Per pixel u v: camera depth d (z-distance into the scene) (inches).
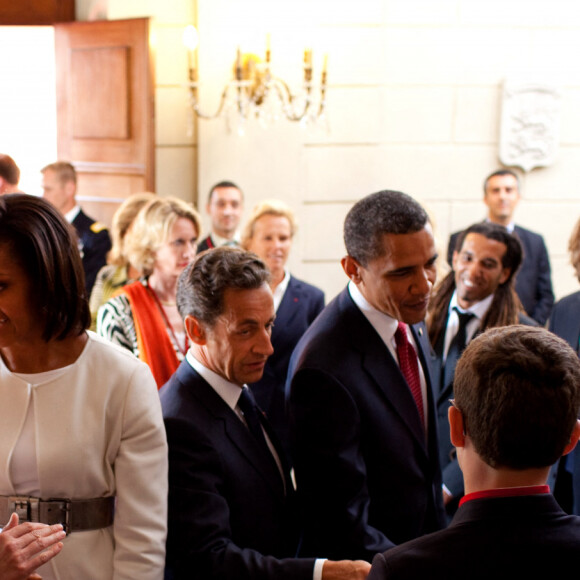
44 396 54.7
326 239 203.8
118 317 98.1
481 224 101.7
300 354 69.3
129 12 196.1
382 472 68.0
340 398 65.9
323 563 57.4
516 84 203.5
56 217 53.1
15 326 52.2
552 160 209.0
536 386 40.8
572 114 209.5
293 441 68.1
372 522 68.7
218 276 60.0
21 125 277.7
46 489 54.4
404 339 72.4
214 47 189.2
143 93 187.2
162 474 57.2
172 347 97.6
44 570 54.1
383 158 203.5
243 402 64.2
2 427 54.5
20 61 272.7
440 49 201.2
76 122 200.4
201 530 57.5
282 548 64.2
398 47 199.5
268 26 187.8
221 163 195.2
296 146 195.0
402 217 64.4
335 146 200.4
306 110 177.0
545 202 212.7
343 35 196.5
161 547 56.3
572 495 92.9
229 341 60.0
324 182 201.5
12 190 121.9
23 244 51.1
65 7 205.0
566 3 203.6
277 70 190.1
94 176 199.8
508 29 202.8
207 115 193.0
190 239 101.5
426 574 40.3
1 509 54.7
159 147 199.6
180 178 202.2
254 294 60.0
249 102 184.4
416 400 73.3
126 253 107.0
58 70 201.3
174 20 196.2
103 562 55.8
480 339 44.6
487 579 39.6
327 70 197.0
